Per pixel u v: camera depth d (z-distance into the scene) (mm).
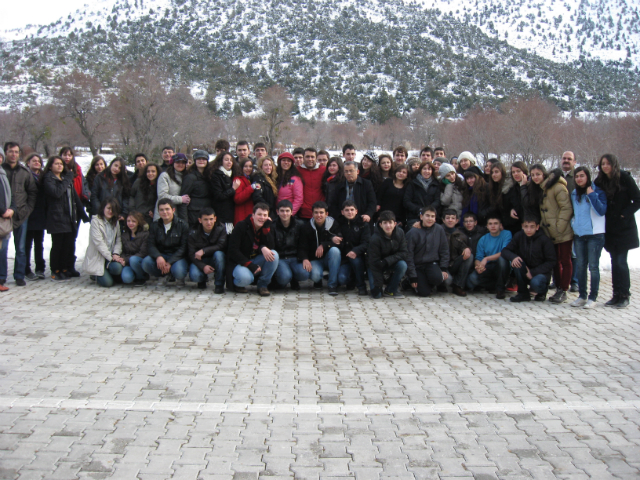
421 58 142250
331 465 2982
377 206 8094
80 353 4637
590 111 107438
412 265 7000
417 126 75188
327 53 146875
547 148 38250
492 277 7230
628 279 6531
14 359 4457
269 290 7328
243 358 4605
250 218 6930
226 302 6562
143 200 7773
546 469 2982
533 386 4090
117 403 3682
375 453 3111
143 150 45812
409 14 182625
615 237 6508
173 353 4691
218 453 3080
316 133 74125
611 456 3125
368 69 138625
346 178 7562
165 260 7145
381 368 4418
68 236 7695
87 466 2932
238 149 8070
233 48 149250
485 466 3002
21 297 6516
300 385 4039
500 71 142000
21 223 7012
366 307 6477
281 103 66062
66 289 7016
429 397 3867
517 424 3488
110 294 6812
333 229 7242
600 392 4000
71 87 46500
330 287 7102
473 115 50500
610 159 6348
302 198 7660
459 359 4660
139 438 3229
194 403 3705
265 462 2996
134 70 48344
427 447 3186
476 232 7355
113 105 45969
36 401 3691
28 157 7676
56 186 7328
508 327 5668
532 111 39562
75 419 3447
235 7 175875
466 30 174625
